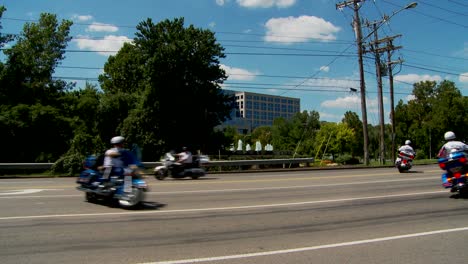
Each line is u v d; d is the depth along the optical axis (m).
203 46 45.88
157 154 42.75
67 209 9.77
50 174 22.58
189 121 46.16
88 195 11.09
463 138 65.31
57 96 46.47
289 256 5.96
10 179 19.89
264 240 6.94
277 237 7.16
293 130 99.38
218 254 6.07
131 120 43.09
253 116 158.62
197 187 14.88
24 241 6.74
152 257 5.89
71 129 40.12
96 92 51.22
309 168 27.48
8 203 10.65
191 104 45.16
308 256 5.97
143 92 46.41
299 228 7.90
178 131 45.59
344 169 28.36
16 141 36.84
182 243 6.71
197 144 46.88
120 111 47.19
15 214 9.07
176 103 44.47
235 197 12.17
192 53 45.69
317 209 10.03
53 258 5.82
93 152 24.17
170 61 43.09
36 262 5.64
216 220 8.61
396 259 5.80
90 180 10.69
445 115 64.12
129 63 53.31
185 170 18.75
